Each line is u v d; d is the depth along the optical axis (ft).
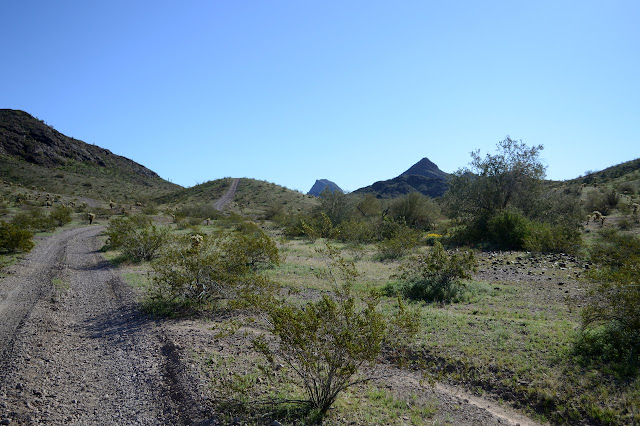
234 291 31.78
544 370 19.43
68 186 277.85
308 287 39.34
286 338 15.78
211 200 262.26
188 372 19.35
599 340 20.99
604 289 22.00
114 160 463.83
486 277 44.34
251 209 226.17
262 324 27.61
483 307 31.48
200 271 33.06
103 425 15.38
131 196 280.10
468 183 88.74
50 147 376.48
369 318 15.80
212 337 24.84
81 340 24.99
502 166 86.12
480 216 83.56
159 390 18.21
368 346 15.37
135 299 35.29
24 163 318.86
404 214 118.21
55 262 56.65
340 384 16.11
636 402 16.08
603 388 17.33
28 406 16.30
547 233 62.90
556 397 17.39
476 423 16.02
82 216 144.97
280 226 136.98
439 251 38.40
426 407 17.07
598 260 43.37
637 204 109.91
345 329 15.31
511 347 22.02
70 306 33.35
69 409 16.48
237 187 304.50
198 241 52.70
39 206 159.94
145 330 26.61
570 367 19.38
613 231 70.33
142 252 58.90
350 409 16.44
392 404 17.26
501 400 18.07
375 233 93.91
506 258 57.88
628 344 20.13
